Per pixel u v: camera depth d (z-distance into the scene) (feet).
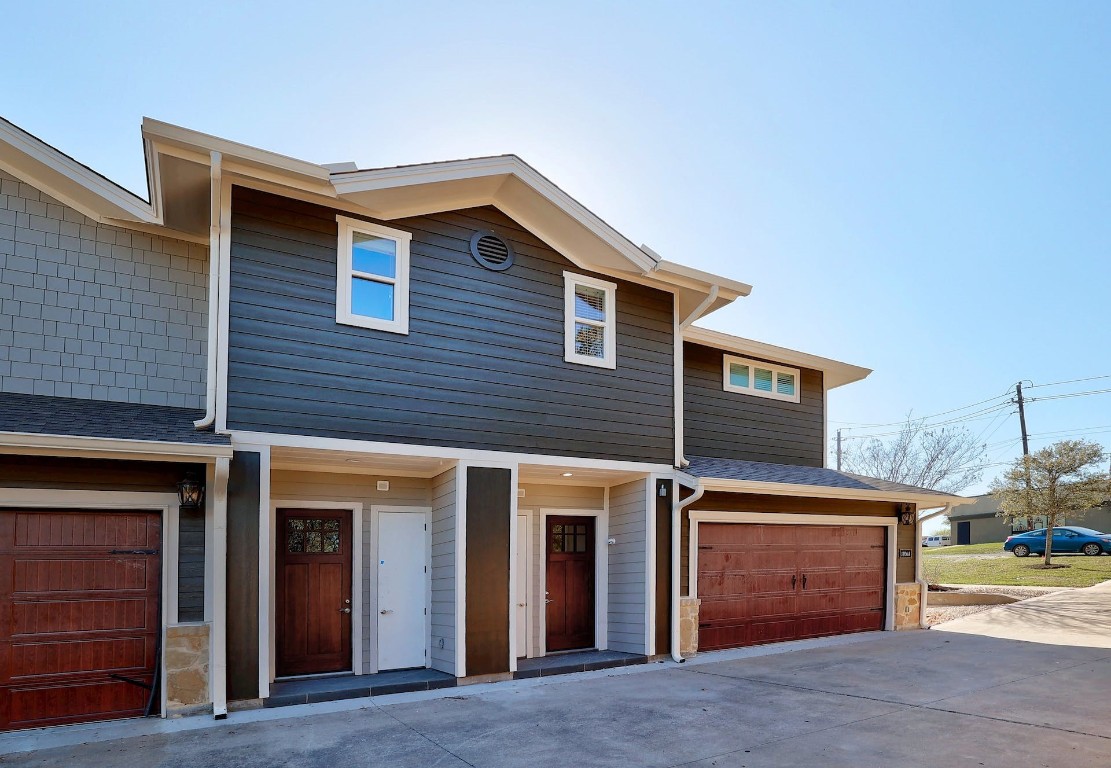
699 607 32.32
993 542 111.65
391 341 24.63
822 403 44.80
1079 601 46.55
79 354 23.63
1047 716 20.31
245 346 21.91
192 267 25.96
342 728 19.43
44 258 23.45
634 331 30.96
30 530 19.69
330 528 27.37
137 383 24.45
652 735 18.85
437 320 25.76
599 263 29.84
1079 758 16.38
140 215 24.18
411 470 27.86
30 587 19.52
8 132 22.08
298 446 22.31
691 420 38.01
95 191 23.39
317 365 23.04
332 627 26.63
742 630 33.83
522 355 27.55
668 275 30.73
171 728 19.16
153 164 21.38
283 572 26.08
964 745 17.57
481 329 26.71
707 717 20.74
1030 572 64.85
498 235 27.78
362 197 23.66
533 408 27.50
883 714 20.89
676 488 30.94
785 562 36.09
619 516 32.81
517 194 27.30
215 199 21.58
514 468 26.71
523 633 30.99
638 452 30.25
